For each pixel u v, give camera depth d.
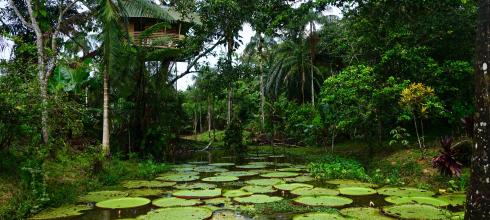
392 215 5.35
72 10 14.96
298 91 27.30
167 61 14.41
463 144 8.08
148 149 12.91
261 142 21.03
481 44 3.24
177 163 13.10
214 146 20.30
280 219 5.43
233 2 15.22
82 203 6.59
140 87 12.95
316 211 5.82
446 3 10.38
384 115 11.19
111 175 9.16
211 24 16.05
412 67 10.85
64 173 7.95
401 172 8.73
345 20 15.47
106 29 10.11
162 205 6.28
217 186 8.22
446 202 6.15
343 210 5.77
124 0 11.77
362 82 10.76
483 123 3.23
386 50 11.29
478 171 3.26
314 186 8.01
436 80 10.78
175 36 17.39
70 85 11.75
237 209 6.04
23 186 6.29
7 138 6.75
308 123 17.27
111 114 12.99
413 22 10.89
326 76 25.80
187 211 5.81
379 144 12.00
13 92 6.48
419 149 9.80
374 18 11.04
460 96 11.31
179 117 16.20
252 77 18.33
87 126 12.52
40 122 6.82
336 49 19.56
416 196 6.66
